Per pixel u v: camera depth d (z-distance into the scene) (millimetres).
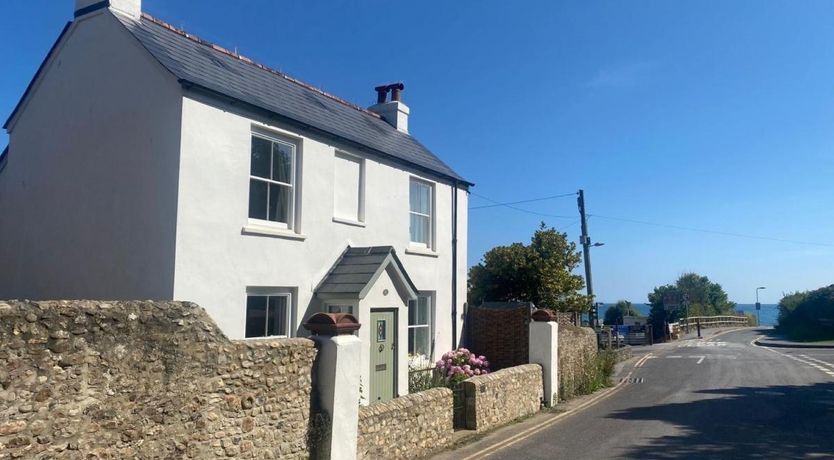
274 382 7055
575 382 16297
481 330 16422
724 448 9688
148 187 9445
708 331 50938
